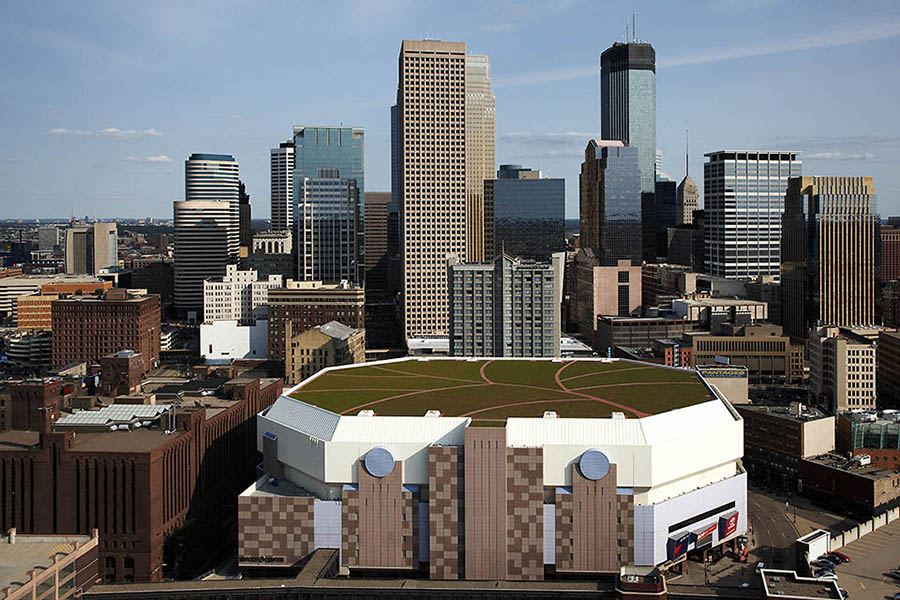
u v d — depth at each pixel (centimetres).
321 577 19975
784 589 17862
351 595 18662
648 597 17825
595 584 18688
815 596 17525
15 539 18825
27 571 17250
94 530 19125
